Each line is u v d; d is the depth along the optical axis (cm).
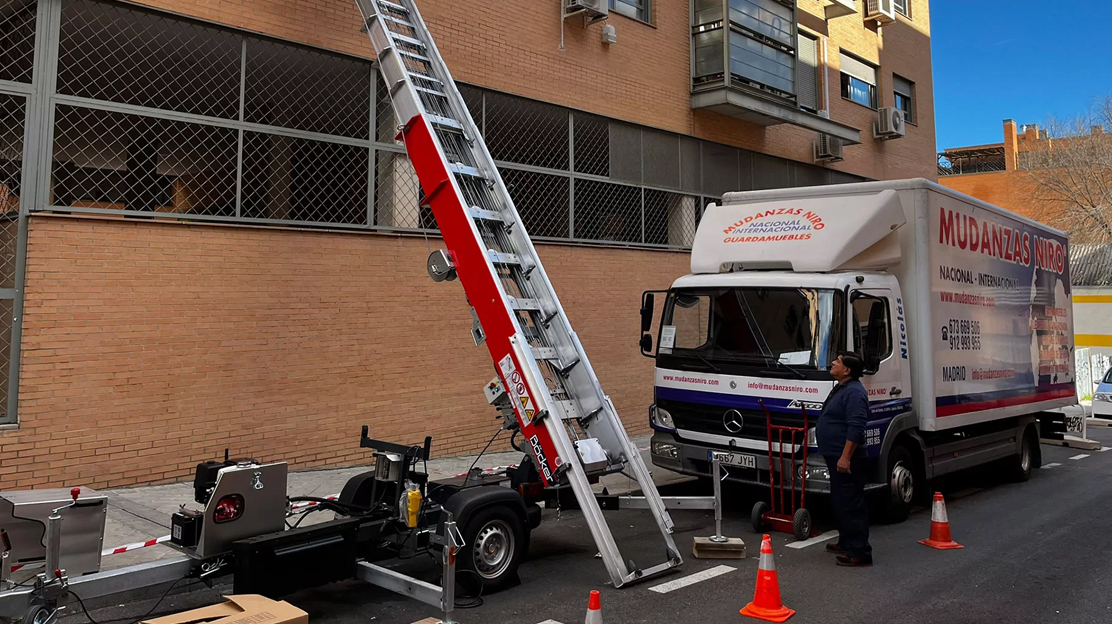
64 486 766
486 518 562
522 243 690
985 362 941
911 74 2136
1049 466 1229
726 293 813
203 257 862
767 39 1526
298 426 925
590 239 1268
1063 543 727
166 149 884
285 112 1014
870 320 770
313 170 973
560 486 605
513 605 537
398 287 1016
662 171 1406
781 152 1658
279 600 480
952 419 856
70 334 775
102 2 811
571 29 1258
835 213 811
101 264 796
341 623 508
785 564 645
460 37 1099
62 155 830
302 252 934
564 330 657
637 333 1338
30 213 759
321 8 961
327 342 951
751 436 764
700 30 1466
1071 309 1255
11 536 444
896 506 793
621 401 1302
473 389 1093
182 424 841
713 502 680
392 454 582
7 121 775
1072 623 517
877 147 1970
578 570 625
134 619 502
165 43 912
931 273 834
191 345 849
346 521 531
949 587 590
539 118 1223
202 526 478
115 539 629
